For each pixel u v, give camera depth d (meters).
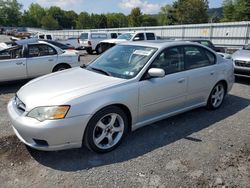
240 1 46.62
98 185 2.83
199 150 3.60
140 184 2.85
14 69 7.16
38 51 7.62
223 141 3.88
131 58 4.11
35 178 2.94
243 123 4.60
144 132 4.14
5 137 3.89
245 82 8.16
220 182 2.91
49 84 3.61
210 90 4.96
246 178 2.99
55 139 3.04
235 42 19.64
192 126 4.41
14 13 102.44
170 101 4.19
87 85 3.47
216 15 65.88
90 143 3.30
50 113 3.02
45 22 93.56
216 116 4.92
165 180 2.93
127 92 3.53
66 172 3.05
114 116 3.49
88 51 19.58
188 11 54.56
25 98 3.33
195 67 4.61
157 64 3.98
